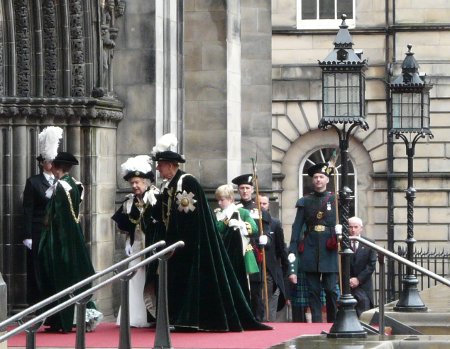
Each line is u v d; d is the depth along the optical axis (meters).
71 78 29.53
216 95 36.00
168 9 31.89
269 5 41.72
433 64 60.53
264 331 25.86
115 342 24.30
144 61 31.17
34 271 26.28
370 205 60.09
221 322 25.44
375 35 60.84
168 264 25.50
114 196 30.58
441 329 27.80
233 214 27.80
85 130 29.62
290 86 60.53
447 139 60.22
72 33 29.45
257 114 41.69
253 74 41.69
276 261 30.91
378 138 60.06
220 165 35.94
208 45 36.03
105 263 30.12
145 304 25.69
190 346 23.70
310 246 30.25
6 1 28.89
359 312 30.69
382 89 60.38
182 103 32.69
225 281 25.58
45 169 26.77
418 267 24.22
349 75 26.39
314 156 60.59
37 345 23.78
